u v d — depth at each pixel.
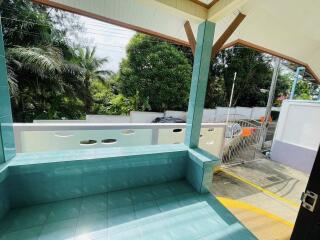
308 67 4.18
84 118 10.93
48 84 9.09
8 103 1.38
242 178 3.97
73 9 2.23
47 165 1.42
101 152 1.74
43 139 2.16
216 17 1.79
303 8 2.23
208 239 1.31
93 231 1.28
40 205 1.46
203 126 3.31
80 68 9.98
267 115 6.29
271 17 2.62
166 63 11.00
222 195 3.20
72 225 1.31
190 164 2.02
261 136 6.13
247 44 3.28
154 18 2.55
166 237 1.29
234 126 5.36
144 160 1.84
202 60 1.94
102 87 11.34
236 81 13.36
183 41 2.98
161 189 1.89
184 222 1.45
